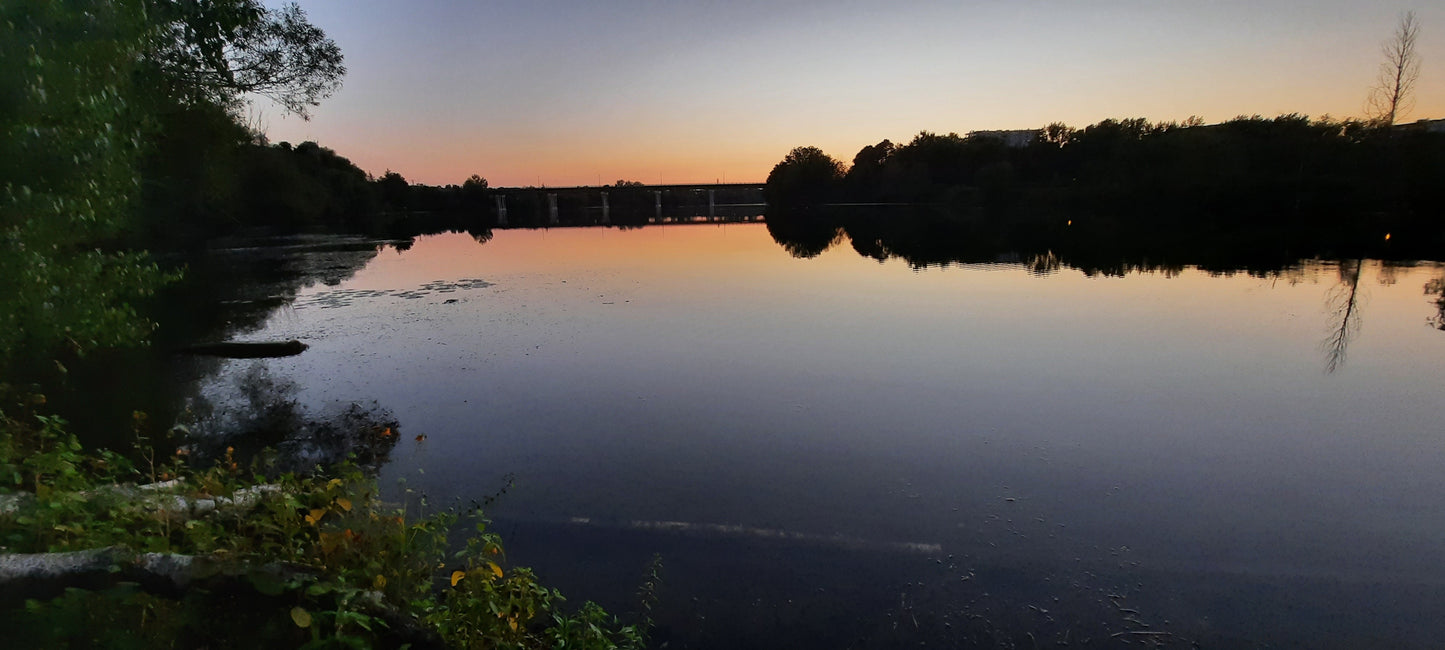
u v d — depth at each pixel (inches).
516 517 226.1
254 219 1539.1
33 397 253.8
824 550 208.1
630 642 163.6
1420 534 216.5
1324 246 1023.0
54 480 150.2
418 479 256.7
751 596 185.2
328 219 2105.1
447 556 190.1
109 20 241.6
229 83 557.0
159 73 370.0
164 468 202.5
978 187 2500.0
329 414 330.0
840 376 386.9
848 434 301.3
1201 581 192.9
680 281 791.1
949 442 291.3
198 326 541.3
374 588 129.6
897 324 519.5
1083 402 339.0
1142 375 381.7
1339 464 266.5
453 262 1056.8
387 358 436.5
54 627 96.0
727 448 287.0
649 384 376.5
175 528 137.9
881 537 215.9
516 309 610.9
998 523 224.5
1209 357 417.1
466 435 302.7
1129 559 203.9
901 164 3051.2
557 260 1082.7
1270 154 1540.4
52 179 220.4
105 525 128.7
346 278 853.8
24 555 103.1
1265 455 275.3
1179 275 761.6
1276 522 224.4
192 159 759.7
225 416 326.6
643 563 200.1
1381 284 678.5
